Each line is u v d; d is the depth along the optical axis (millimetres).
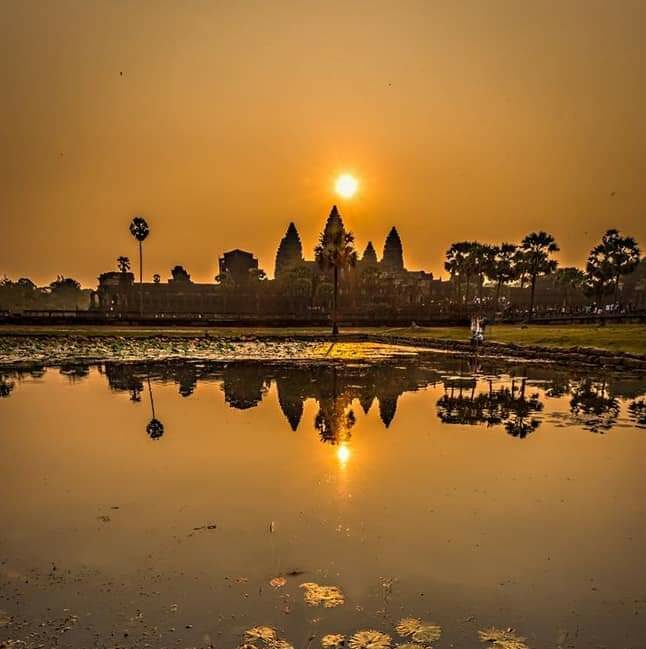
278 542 6094
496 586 5164
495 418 13219
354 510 7090
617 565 5602
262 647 4164
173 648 4176
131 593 5004
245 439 11031
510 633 4387
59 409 14383
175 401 15648
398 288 114812
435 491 7840
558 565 5598
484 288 134875
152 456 9742
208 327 65188
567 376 22094
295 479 8430
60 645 4219
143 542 6102
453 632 4402
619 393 17406
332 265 56188
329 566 5535
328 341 48531
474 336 37875
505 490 7895
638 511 7098
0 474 8688
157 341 40906
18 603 4828
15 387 18578
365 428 12070
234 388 18391
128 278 118188
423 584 5191
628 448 10297
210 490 7895
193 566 5523
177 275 157875
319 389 18172
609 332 38625
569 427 12188
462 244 97562
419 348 40094
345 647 4172
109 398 16172
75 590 5059
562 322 60531
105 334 48219
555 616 4664
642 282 118125
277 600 4879
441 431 11797
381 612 4699
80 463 9312
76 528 6504
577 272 109375
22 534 6340
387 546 6000
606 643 4273
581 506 7250
